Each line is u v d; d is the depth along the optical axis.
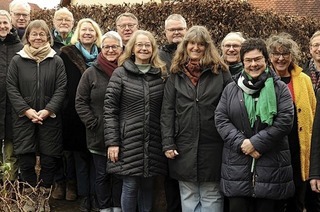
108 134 4.68
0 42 5.54
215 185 4.56
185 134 4.51
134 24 5.85
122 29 5.85
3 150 5.61
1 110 5.47
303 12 16.52
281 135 4.09
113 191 5.11
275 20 8.48
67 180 5.95
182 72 4.58
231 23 8.08
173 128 4.57
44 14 10.38
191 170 4.48
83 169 5.49
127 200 4.76
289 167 4.22
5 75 5.48
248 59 4.17
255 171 4.12
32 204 4.45
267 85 4.14
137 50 4.71
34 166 5.36
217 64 4.54
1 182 4.45
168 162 4.69
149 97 4.67
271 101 4.11
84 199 5.55
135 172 4.62
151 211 4.96
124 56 4.81
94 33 5.59
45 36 5.33
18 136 5.25
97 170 5.14
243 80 4.22
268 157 4.13
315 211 5.04
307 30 8.74
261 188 4.09
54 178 5.92
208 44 4.52
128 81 4.70
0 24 5.49
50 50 5.37
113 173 4.73
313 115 4.77
